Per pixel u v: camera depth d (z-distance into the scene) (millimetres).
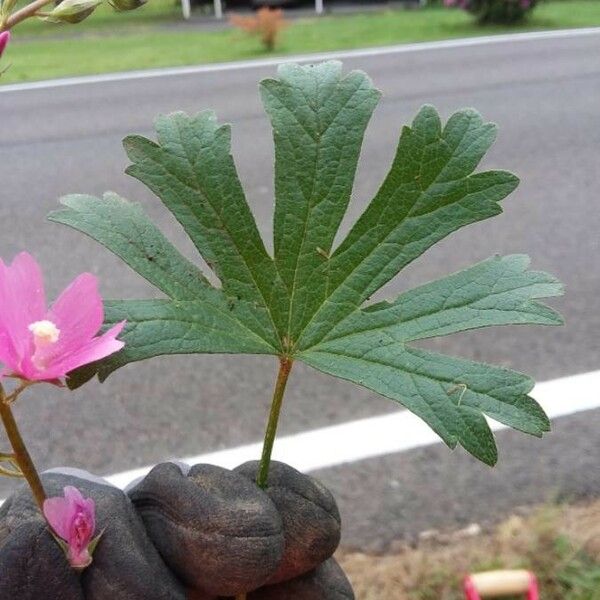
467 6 3037
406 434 757
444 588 602
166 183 226
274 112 231
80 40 2865
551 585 602
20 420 771
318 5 3551
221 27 3145
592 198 1269
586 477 709
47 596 195
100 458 728
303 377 831
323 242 229
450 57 2393
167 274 222
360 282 227
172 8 3434
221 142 228
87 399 799
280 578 241
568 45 2543
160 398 797
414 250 225
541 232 1151
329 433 757
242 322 225
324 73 235
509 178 222
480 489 697
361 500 687
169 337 215
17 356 170
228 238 227
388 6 3691
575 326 921
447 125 226
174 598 206
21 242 1110
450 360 213
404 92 1955
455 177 224
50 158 1479
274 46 2648
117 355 210
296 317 228
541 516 663
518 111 1765
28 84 2121
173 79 2154
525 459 731
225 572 210
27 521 203
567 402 800
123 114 1791
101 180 1351
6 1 196
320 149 231
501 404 205
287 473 235
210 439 748
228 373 833
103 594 200
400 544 644
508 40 2672
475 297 221
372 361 219
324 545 233
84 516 195
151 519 219
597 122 1664
